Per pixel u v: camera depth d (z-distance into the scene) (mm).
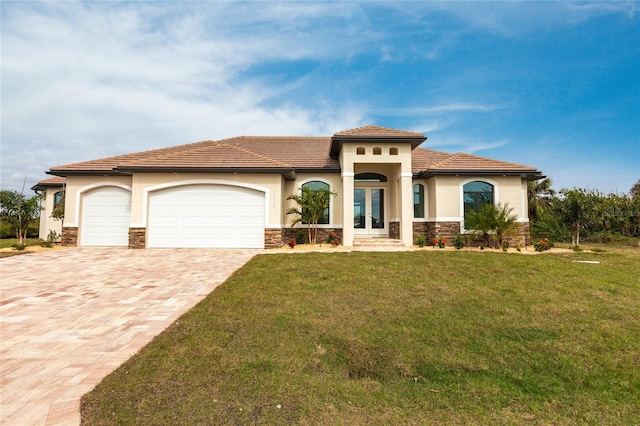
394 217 17984
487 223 15195
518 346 4777
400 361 4285
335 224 17609
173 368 3875
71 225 16578
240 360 4137
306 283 8086
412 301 6777
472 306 6496
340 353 4477
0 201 15656
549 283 8219
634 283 8266
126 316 5836
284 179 17359
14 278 8898
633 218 20875
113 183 16766
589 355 4527
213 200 15516
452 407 3320
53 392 3365
